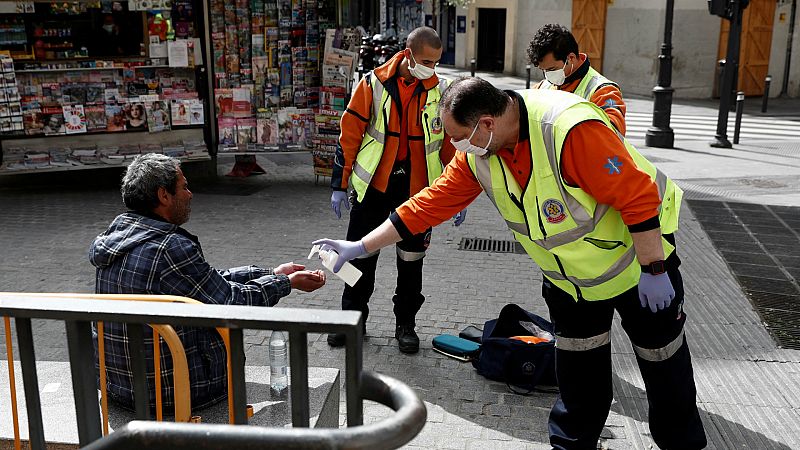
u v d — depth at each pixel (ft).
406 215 10.52
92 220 24.90
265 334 15.92
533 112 9.11
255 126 29.63
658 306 9.34
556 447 10.75
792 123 52.08
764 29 64.75
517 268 20.53
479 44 82.07
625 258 9.55
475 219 25.31
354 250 10.51
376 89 14.51
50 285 19.06
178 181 10.16
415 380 13.97
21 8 26.68
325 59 28.58
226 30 28.60
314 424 9.91
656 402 10.69
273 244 22.53
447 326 16.55
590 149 8.77
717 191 30.04
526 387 13.58
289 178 31.17
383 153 14.57
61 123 28.30
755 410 13.04
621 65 66.33
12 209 26.18
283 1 28.48
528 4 74.43
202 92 29.40
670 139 41.47
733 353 15.33
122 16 28.09
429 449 11.69
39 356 14.83
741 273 20.18
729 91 41.04
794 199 28.71
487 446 11.80
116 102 28.73
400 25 68.64
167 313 6.06
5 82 27.17
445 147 14.58
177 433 4.77
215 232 23.63
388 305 17.81
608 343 10.55
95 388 6.73
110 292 9.84
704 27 63.31
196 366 9.98
